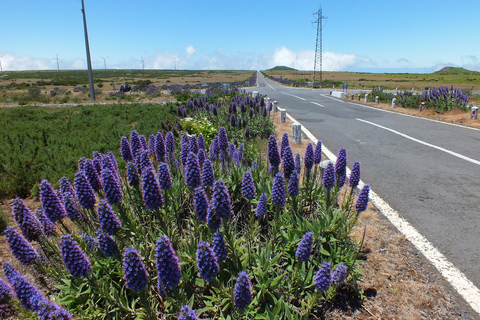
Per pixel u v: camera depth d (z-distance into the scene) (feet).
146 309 8.26
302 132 42.04
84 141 35.55
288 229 11.66
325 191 14.20
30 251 9.22
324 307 10.27
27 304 7.00
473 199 19.75
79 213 10.80
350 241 12.92
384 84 206.90
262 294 9.57
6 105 108.47
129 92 156.46
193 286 9.99
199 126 32.99
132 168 11.82
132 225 10.76
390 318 10.13
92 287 9.34
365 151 31.78
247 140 30.53
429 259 13.33
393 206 18.66
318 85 182.39
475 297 11.12
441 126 45.83
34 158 27.22
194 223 11.78
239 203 15.52
